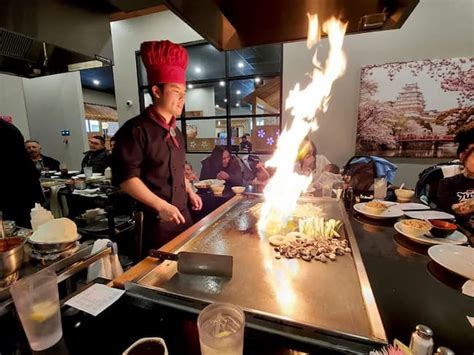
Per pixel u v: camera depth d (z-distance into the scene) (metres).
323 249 0.90
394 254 0.90
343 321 0.56
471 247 0.88
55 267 0.79
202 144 4.57
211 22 1.21
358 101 3.37
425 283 0.71
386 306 0.61
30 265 0.82
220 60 4.13
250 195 1.67
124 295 0.68
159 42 1.15
